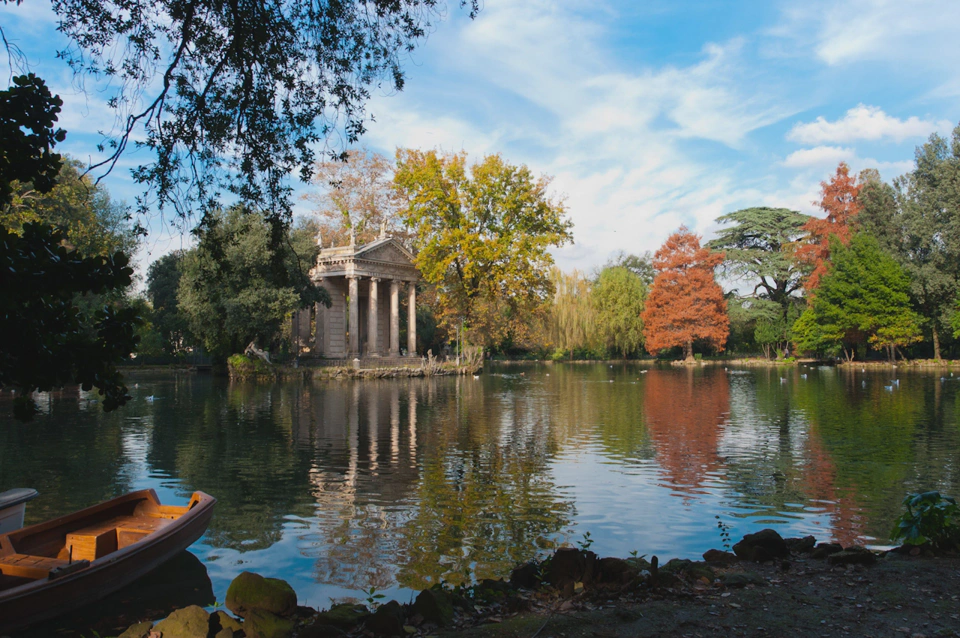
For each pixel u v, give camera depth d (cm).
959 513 891
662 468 1812
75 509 1445
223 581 1021
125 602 951
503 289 6656
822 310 7931
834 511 1356
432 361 6862
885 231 7806
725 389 4588
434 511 1391
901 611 680
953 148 7275
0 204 714
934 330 7456
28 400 684
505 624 675
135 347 699
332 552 1138
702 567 835
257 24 1098
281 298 5572
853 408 3231
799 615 676
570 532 1237
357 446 2205
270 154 1185
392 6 1144
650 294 9512
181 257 5869
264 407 3488
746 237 10475
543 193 6719
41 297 662
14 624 827
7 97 702
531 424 2752
